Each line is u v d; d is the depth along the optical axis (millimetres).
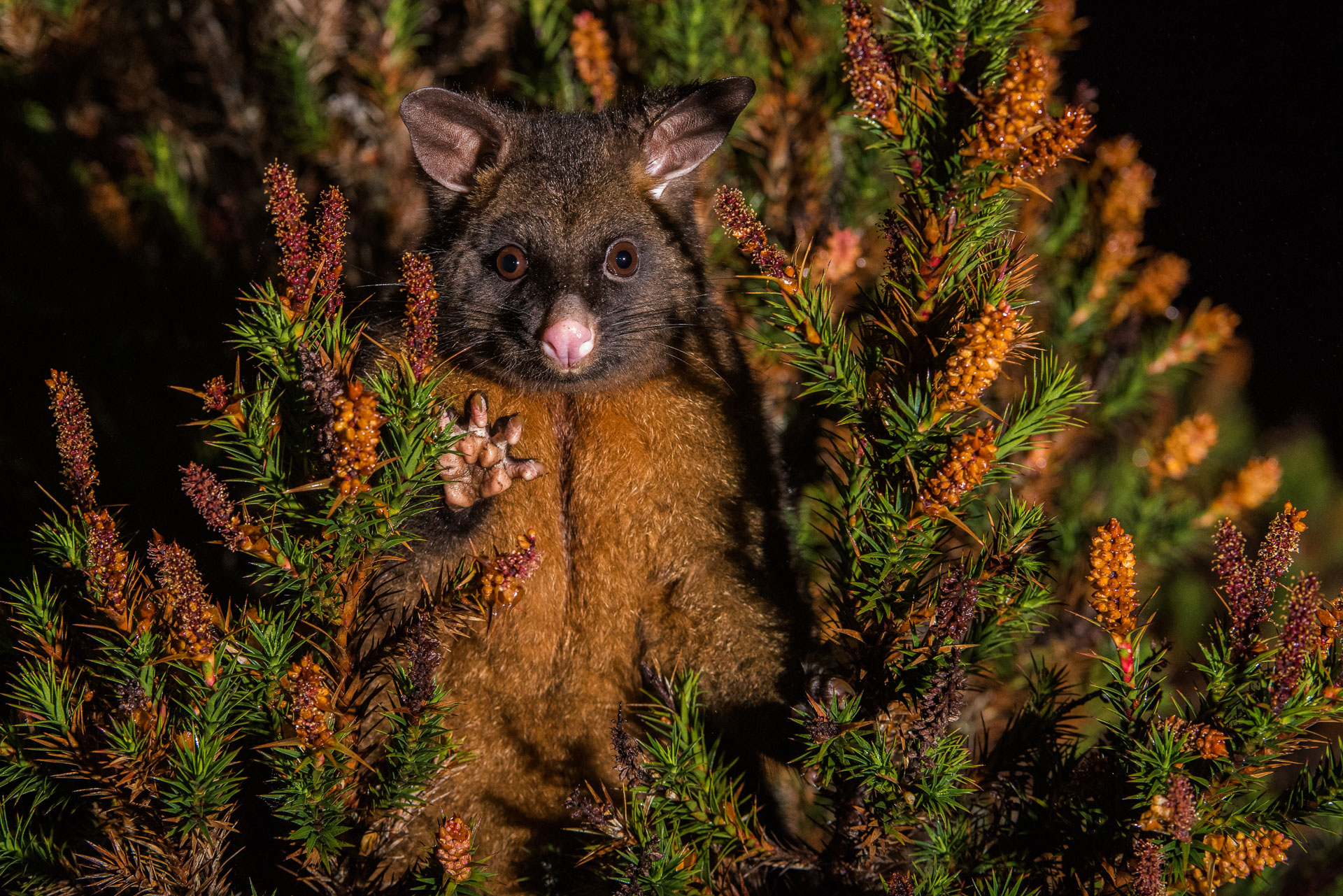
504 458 1152
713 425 1239
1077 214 1409
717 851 1123
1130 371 1412
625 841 1107
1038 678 1208
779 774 1252
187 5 1504
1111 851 1100
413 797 1103
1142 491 1407
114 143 1515
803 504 1313
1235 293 1455
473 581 1115
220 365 1431
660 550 1230
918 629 1106
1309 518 1445
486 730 1223
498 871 1228
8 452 1378
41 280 1443
